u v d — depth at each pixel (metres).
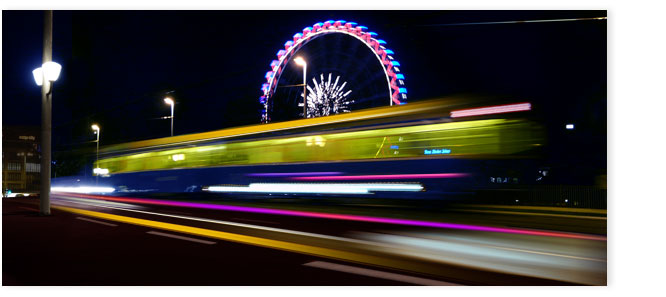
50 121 14.55
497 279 6.07
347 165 14.94
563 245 8.93
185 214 15.86
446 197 12.81
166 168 22.53
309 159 16.06
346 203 14.77
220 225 12.20
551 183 15.76
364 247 8.51
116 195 26.72
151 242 9.05
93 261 7.10
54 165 45.19
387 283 5.73
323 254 7.74
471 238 9.77
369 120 14.66
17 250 8.09
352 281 5.84
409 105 13.94
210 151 20.09
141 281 5.85
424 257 7.53
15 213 15.62
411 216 13.71
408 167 13.54
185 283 5.73
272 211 16.91
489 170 12.45
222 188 19.11
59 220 13.31
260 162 17.77
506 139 12.34
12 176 112.75
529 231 11.00
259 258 7.37
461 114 12.91
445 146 13.00
